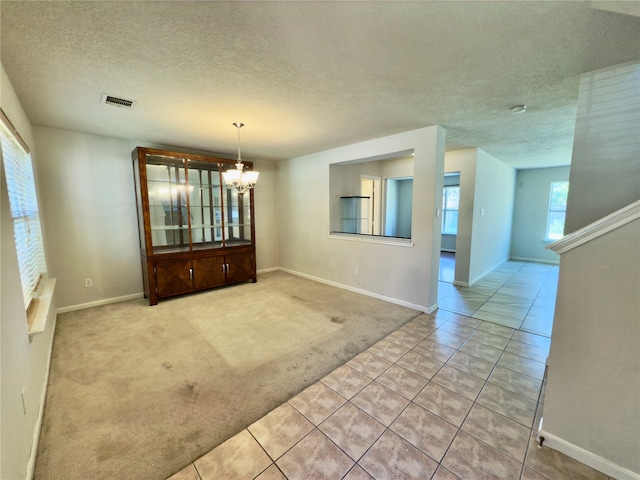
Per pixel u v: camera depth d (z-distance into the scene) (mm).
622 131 1913
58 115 2912
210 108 2699
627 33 1542
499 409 1889
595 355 1443
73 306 3744
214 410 1896
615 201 1964
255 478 1414
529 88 2277
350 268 4586
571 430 1525
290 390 2100
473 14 1409
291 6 1348
